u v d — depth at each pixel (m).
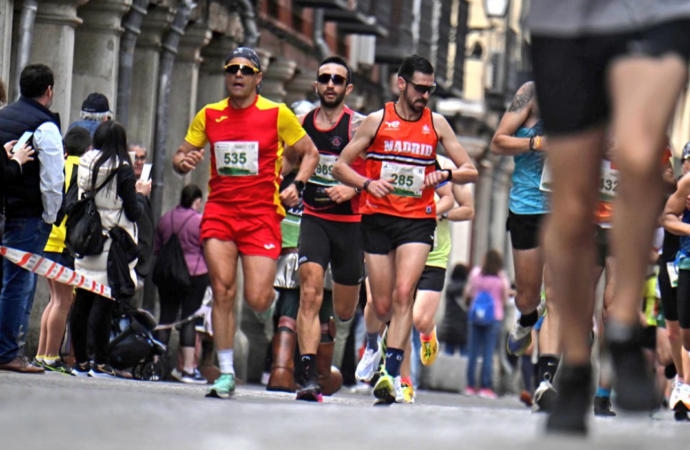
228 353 25.75
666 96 10.72
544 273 29.98
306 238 31.25
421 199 28.02
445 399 55.41
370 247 28.34
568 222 11.94
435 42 94.56
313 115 31.81
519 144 29.16
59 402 14.22
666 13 10.88
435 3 94.31
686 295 34.50
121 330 38.56
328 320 36.91
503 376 80.00
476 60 131.12
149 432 10.48
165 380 43.03
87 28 45.88
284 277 37.25
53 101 42.53
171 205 54.91
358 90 84.81
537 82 11.68
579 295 12.22
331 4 69.44
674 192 32.31
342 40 79.69
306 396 29.84
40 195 31.73
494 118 115.94
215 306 25.80
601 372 32.09
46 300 41.59
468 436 11.29
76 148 35.19
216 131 26.27
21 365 31.98
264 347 59.28
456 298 71.44
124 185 34.88
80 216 34.53
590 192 11.88
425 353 37.09
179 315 44.38
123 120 47.56
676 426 16.11
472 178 28.41
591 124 11.63
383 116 28.41
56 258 35.06
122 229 35.09
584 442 10.95
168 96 51.16
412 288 27.62
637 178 10.80
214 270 25.91
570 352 12.26
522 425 14.02
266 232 26.19
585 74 11.48
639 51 10.90
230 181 26.09
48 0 42.25
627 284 11.30
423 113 28.53
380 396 27.30
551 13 11.45
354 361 52.34
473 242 117.00
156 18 49.91
